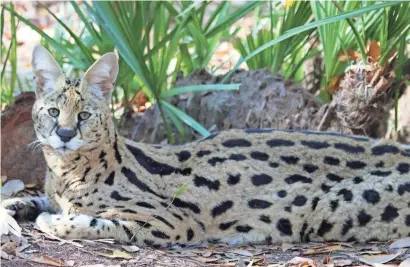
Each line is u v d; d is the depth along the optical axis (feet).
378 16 36.42
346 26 37.14
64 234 27.02
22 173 34.01
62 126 27.25
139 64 35.37
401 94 37.22
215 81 37.63
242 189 28.86
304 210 28.66
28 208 29.17
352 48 37.37
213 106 36.76
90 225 27.20
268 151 29.43
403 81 35.81
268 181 28.94
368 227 28.40
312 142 29.60
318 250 27.48
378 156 29.22
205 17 55.16
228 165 29.12
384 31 35.63
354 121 35.53
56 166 28.37
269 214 28.73
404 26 35.86
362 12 32.48
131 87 39.52
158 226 27.86
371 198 28.37
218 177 28.96
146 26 37.17
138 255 26.50
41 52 27.76
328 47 36.60
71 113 27.40
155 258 26.37
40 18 59.57
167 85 40.88
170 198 28.68
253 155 29.35
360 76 35.27
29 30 56.70
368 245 28.12
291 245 28.30
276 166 29.14
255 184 28.91
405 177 28.66
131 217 27.96
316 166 29.09
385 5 32.58
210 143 29.78
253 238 28.81
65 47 38.81
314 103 36.06
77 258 25.48
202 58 38.86
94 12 36.42
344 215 28.43
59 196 28.71
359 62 36.42
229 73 35.53
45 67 27.84
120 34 35.19
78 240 26.94
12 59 37.06
